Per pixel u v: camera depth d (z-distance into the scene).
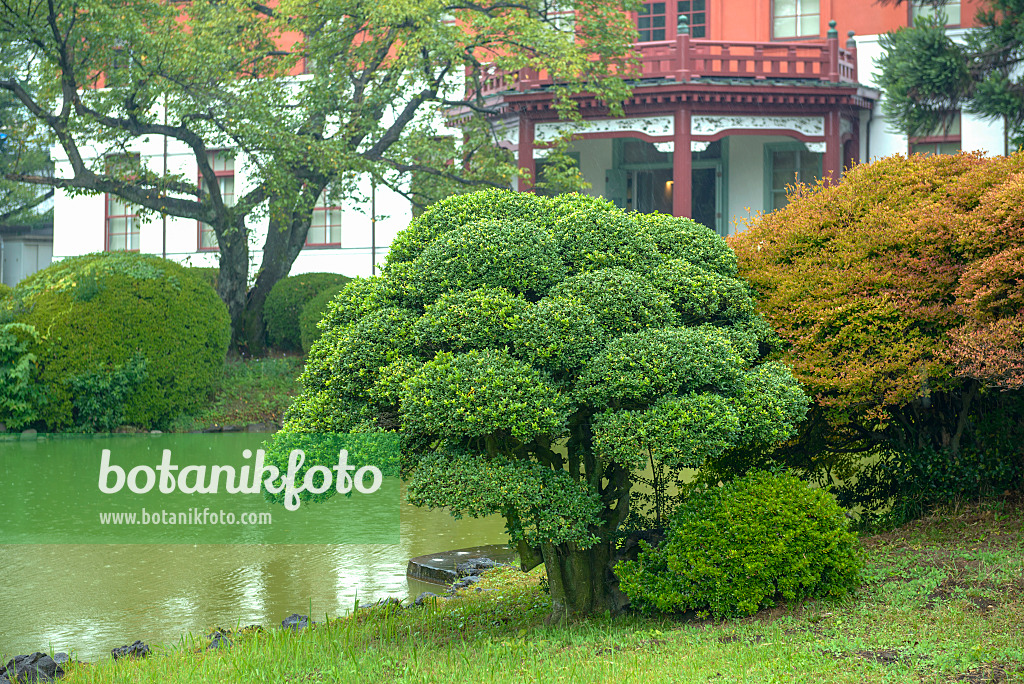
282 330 24.06
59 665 6.57
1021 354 7.04
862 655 5.48
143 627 7.74
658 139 20.41
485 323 6.59
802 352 7.84
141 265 20.55
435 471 6.45
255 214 23.73
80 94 22.97
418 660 6.14
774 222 8.98
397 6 19.17
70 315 19.17
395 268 7.25
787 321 7.94
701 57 20.11
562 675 5.48
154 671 6.15
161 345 19.78
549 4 21.55
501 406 6.15
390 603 8.07
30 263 35.91
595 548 7.25
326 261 27.69
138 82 19.69
